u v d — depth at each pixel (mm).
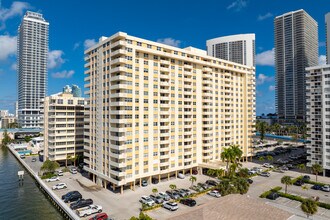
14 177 112688
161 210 69500
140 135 87875
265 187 90062
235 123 128250
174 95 100000
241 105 132625
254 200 57562
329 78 104000
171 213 67312
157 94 93375
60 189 88688
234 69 125375
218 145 117500
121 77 82625
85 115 106250
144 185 90125
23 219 69438
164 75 95375
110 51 88000
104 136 90438
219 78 119750
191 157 105938
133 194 82500
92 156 98688
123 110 82938
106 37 95188
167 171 95875
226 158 100375
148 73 90938
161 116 94938
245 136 134125
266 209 52406
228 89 124688
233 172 97688
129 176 84250
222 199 57250
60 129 125625
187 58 103125
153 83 92312
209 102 112875
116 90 86000
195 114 108750
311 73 110125
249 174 105000
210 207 52062
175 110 100188
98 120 94500
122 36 83312
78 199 77688
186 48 112188
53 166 107875
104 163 89812
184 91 104000
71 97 130375
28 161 141125
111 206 72438
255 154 152625
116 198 78938
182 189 84438
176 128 100375
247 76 134125
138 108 87562
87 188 89312
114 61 84750
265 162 134625
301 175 107750
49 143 129625
